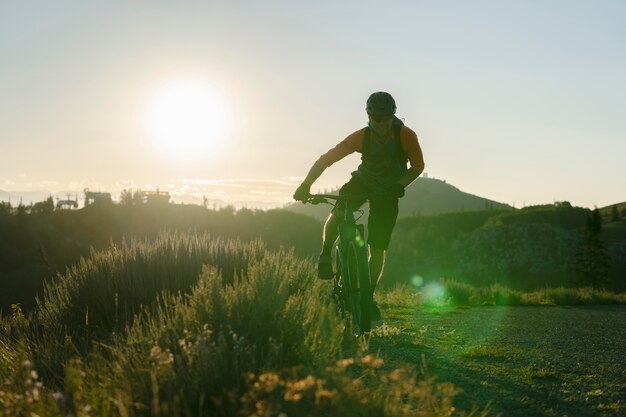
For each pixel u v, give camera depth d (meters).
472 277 198.62
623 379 5.25
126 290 7.45
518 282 192.00
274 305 5.24
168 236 8.70
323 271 6.40
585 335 8.27
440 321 9.75
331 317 4.84
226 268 8.07
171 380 3.80
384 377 3.81
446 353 6.31
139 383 3.86
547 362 5.95
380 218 6.07
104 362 4.53
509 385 4.98
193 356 4.01
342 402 3.43
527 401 4.53
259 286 5.63
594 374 5.45
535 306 15.62
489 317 10.81
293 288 7.53
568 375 5.38
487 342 7.22
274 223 169.00
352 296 5.86
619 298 18.44
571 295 18.09
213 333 4.88
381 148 5.98
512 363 5.86
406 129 5.96
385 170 6.02
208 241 8.90
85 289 7.60
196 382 3.78
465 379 5.13
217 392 3.82
